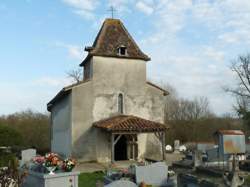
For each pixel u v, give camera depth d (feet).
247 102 150.61
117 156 91.35
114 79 91.56
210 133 177.47
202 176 63.10
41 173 43.06
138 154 89.76
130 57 93.20
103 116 89.04
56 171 43.39
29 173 46.39
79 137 86.02
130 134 85.97
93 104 88.58
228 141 73.67
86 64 99.14
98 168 74.54
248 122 124.67
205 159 83.20
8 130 104.78
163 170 49.26
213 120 181.88
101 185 48.32
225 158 76.38
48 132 146.61
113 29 98.58
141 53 95.30
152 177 48.73
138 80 93.71
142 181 46.52
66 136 91.04
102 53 91.20
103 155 86.69
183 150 135.85
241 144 74.02
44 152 131.13
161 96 95.04
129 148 89.35
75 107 86.69
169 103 192.54
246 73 155.12
